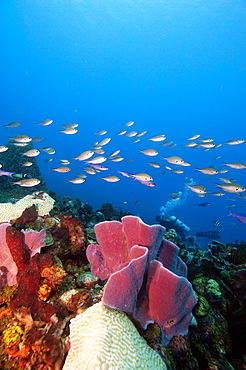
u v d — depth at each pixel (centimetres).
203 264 398
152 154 804
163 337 223
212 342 268
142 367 178
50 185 2742
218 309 315
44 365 184
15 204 452
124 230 264
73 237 405
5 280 267
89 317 204
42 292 245
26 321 217
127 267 192
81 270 370
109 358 165
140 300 230
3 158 1094
